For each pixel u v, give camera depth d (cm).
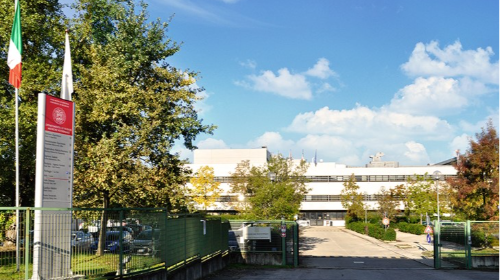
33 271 1042
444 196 6475
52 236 1085
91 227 1184
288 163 5147
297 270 2322
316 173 9444
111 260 1211
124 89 1964
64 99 1266
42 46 2406
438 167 9019
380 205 6994
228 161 10594
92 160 1842
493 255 2430
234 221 2561
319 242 4734
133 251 1300
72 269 1119
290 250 2544
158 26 2227
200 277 1884
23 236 1055
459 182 3272
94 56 2116
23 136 2119
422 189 6812
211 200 5591
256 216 3356
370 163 10425
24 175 2394
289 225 2555
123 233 1262
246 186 5244
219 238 2295
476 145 3222
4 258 1023
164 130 2017
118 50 2162
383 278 2025
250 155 10588
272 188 3400
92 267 1162
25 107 2119
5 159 2177
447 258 2431
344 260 2883
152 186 1902
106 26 2591
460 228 2455
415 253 3453
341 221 9338
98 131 2033
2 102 2150
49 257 1073
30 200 2517
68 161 1242
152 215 1413
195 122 2148
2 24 2192
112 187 1816
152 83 2148
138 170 1872
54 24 2423
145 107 2008
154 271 1383
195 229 1867
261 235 2534
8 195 2445
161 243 1454
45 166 1178
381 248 3953
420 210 6500
